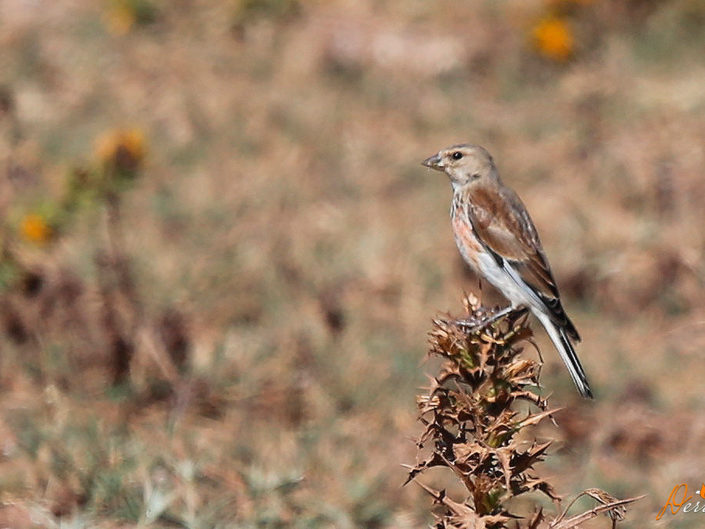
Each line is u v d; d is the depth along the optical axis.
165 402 10.80
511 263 10.15
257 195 15.19
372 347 11.98
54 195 13.60
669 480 10.50
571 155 16.67
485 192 10.41
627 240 14.30
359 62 18.66
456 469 6.13
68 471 9.23
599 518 9.61
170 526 8.88
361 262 13.67
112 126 16.56
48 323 11.37
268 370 11.28
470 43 19.03
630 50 19.27
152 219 14.31
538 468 10.35
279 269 13.34
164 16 19.38
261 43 18.97
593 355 12.57
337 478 9.70
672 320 13.39
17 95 16.80
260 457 9.98
